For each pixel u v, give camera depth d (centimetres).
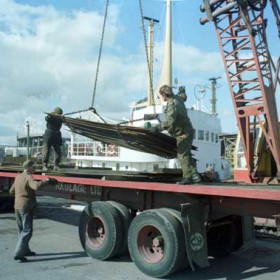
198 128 2208
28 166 698
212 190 555
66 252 741
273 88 1248
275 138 1154
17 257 675
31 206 689
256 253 781
